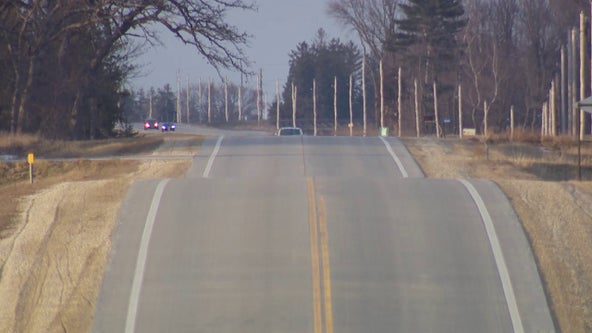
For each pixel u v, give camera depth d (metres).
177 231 61.16
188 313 47.62
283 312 47.41
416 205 68.25
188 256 56.06
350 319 46.47
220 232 60.97
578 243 59.00
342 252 56.59
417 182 78.19
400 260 55.19
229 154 116.50
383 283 51.38
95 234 61.09
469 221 63.44
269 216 64.88
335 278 52.09
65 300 49.91
